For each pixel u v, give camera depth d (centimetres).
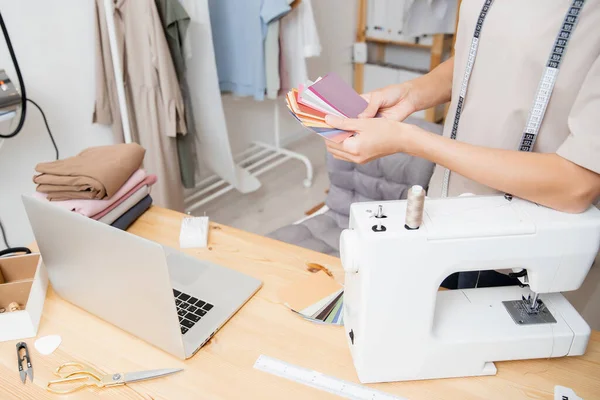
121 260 87
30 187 211
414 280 80
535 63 90
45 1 196
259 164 322
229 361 93
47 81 206
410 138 88
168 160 227
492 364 90
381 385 88
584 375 88
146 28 198
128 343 98
